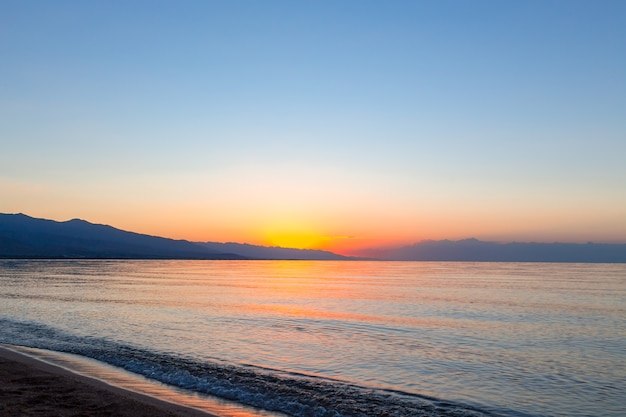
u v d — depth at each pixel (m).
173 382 19.20
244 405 16.50
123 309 46.84
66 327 34.47
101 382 18.88
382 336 32.94
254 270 196.62
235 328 35.72
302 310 49.09
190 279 112.81
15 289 72.50
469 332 35.06
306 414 15.82
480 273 171.88
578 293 74.31
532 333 34.94
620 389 20.23
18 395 15.88
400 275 152.12
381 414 16.19
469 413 16.84
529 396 19.14
